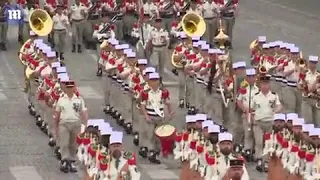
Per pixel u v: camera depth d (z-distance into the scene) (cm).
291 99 5694
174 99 6275
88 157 3809
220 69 5225
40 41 5825
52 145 5150
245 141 4853
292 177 4025
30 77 5622
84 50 8194
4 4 8112
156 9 8050
